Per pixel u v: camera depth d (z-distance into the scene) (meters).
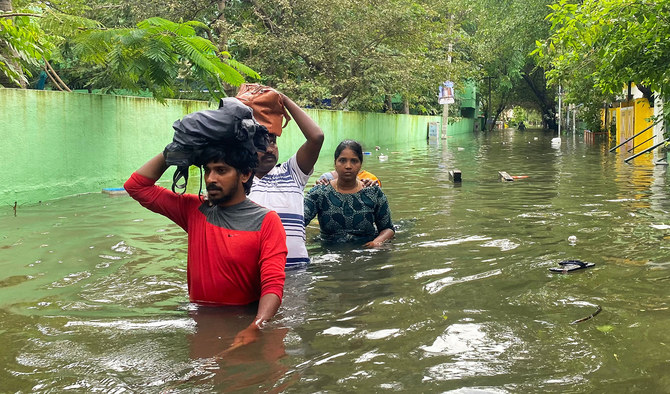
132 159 10.38
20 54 8.34
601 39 10.09
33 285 4.06
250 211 3.40
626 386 2.40
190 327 3.14
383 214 5.64
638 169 13.25
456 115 44.72
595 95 24.92
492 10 34.06
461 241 5.48
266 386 2.43
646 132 19.66
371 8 22.58
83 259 4.83
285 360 2.70
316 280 4.15
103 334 3.05
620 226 6.14
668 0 9.29
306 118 4.38
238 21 21.05
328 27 21.30
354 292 3.85
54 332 3.10
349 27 22.09
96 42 8.09
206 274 3.45
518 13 30.23
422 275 4.27
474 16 38.50
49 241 5.53
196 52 8.06
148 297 3.75
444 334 3.03
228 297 3.46
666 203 7.83
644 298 3.64
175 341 2.94
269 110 4.23
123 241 5.54
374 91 24.64
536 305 3.53
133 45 7.97
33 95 8.13
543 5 28.98
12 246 5.30
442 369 2.59
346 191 5.65
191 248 3.50
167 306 3.52
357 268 4.50
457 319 3.28
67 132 8.80
